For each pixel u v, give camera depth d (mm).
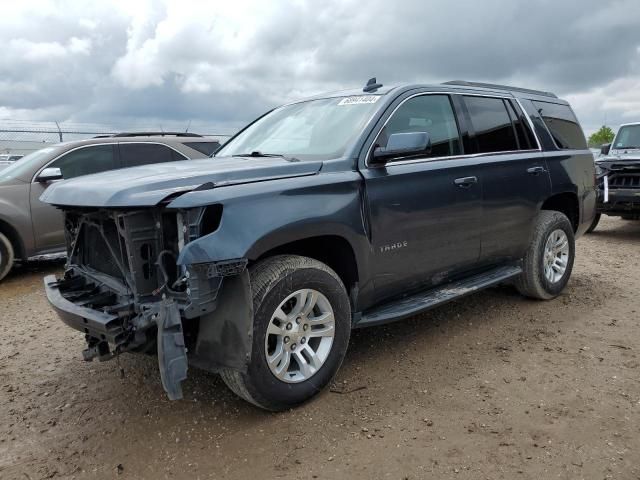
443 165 4223
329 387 3646
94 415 3438
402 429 3119
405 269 3977
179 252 2938
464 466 2764
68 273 3916
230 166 3473
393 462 2812
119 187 3018
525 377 3764
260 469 2797
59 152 7582
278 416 3299
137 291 3008
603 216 13273
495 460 2807
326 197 3412
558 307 5340
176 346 2727
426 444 2965
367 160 3744
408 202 3898
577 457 2816
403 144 3551
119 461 2930
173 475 2785
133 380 3920
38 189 7250
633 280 6469
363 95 4250
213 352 3076
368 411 3332
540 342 4418
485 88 5039
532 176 5090
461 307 5348
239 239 2920
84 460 2955
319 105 4496
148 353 3129
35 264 8312
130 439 3137
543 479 2646
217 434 3143
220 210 2943
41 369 4203
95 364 4246
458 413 3285
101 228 3344
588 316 5062
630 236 10117
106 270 3580
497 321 4934
